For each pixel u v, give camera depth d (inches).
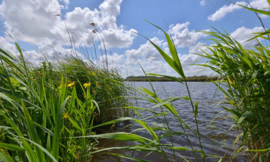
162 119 185.6
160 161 95.0
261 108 59.1
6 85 52.7
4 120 54.2
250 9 37.0
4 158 32.9
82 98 156.3
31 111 63.1
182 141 122.6
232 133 132.9
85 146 71.9
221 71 68.5
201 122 170.1
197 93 455.5
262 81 58.7
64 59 205.5
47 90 77.2
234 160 89.2
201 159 95.4
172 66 44.7
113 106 171.0
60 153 68.1
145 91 52.2
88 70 173.8
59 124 44.6
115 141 122.4
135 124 168.1
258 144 65.9
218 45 70.6
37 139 41.3
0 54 47.9
